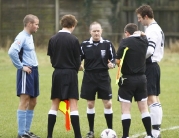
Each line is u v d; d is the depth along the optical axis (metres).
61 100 21.05
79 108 30.41
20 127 21.53
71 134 23.36
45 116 27.73
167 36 68.56
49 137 20.97
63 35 20.89
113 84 40.69
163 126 25.09
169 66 52.47
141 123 25.83
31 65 21.41
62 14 69.56
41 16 69.44
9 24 69.88
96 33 22.36
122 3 69.06
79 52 20.95
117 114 28.58
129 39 20.70
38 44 64.31
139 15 22.09
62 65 20.83
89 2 69.19
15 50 20.89
